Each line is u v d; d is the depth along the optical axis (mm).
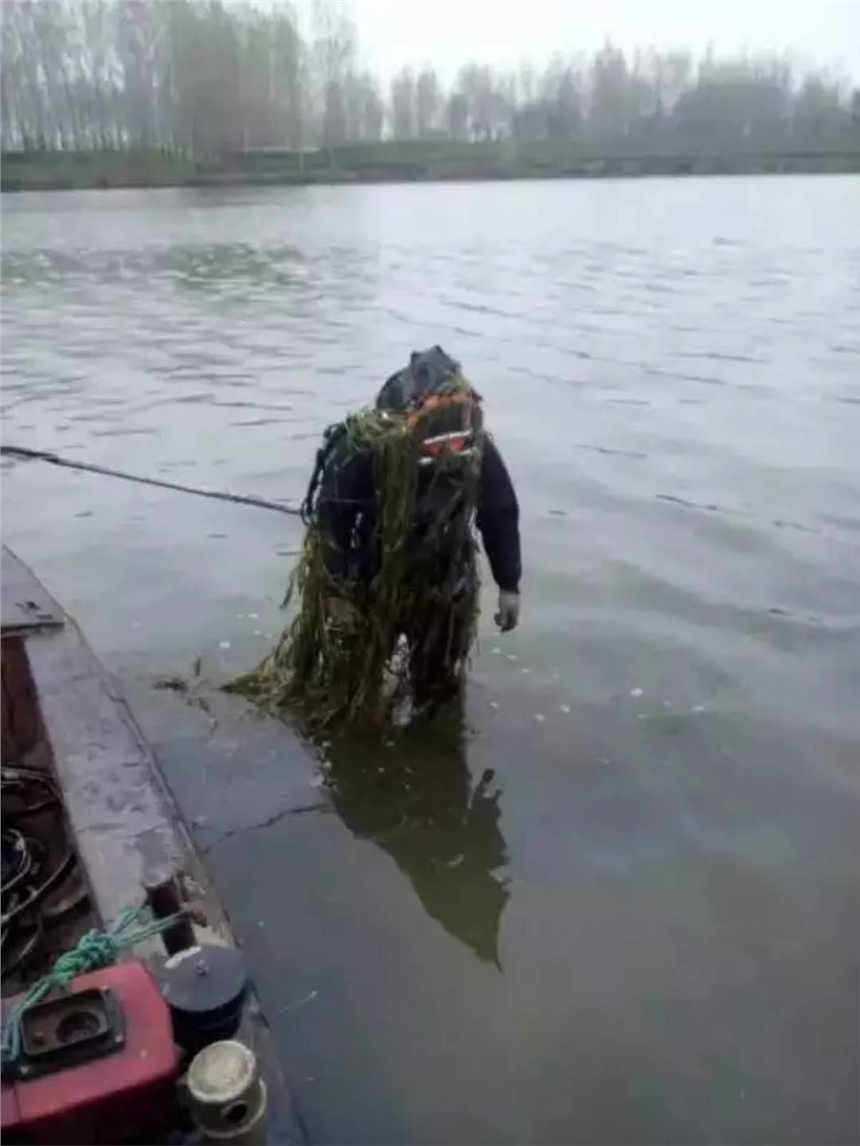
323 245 28500
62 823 3869
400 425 4434
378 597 4609
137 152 61438
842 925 3631
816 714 4832
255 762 4523
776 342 13469
